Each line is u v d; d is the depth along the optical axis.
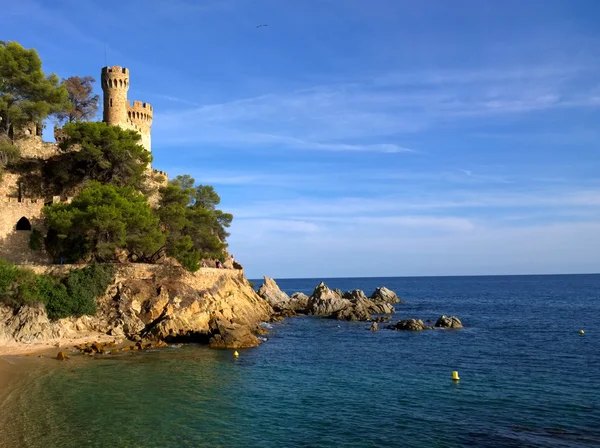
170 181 105.06
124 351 53.12
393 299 147.00
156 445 27.34
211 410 34.06
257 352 57.44
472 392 39.84
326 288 115.75
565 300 159.12
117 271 63.88
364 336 73.81
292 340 68.94
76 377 41.28
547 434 30.06
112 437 28.23
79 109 105.00
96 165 76.69
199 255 74.19
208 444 27.75
